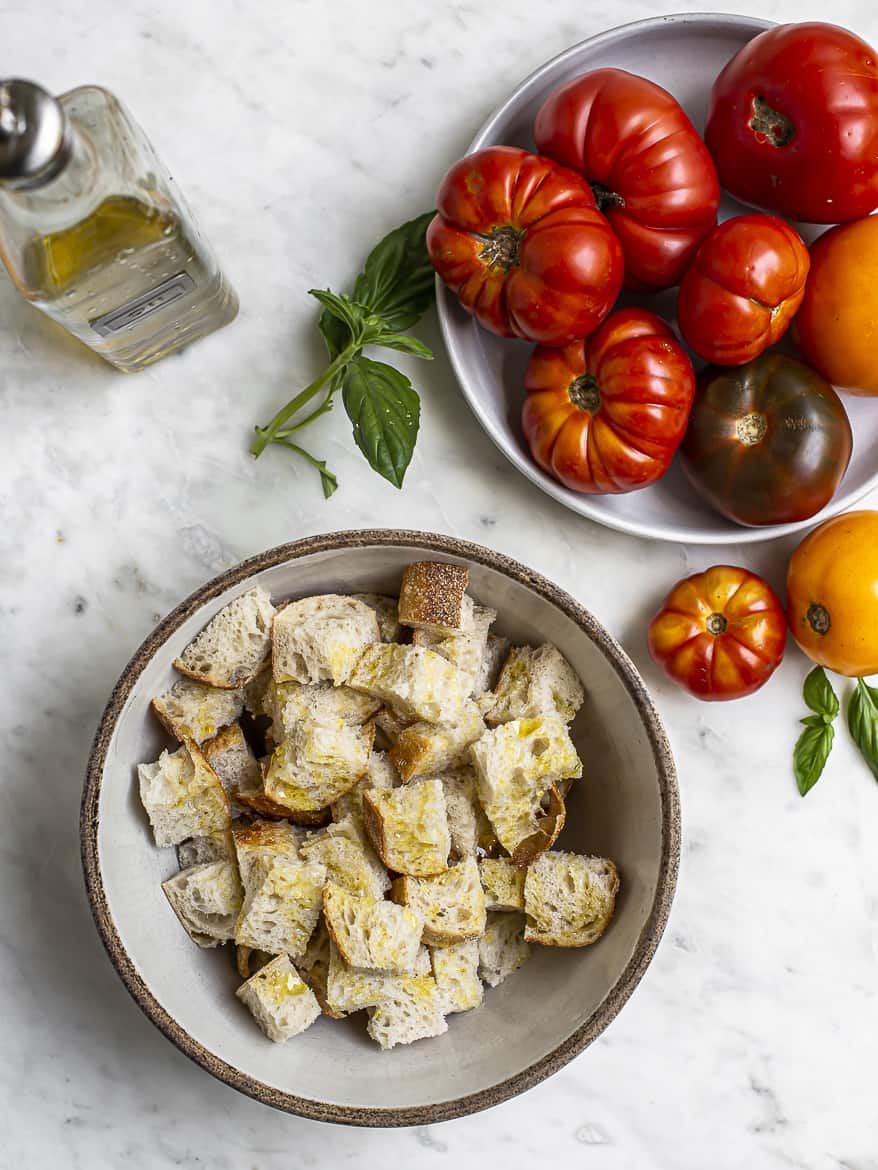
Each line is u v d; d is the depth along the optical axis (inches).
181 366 20.8
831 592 19.5
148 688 17.7
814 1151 21.8
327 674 18.1
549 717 18.3
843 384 20.0
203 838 18.8
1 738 20.8
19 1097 21.0
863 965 21.7
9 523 20.8
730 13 20.8
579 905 18.3
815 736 21.0
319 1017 18.9
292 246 20.9
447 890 18.2
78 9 20.6
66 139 14.4
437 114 21.0
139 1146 21.0
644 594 21.2
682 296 18.8
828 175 18.4
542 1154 21.4
